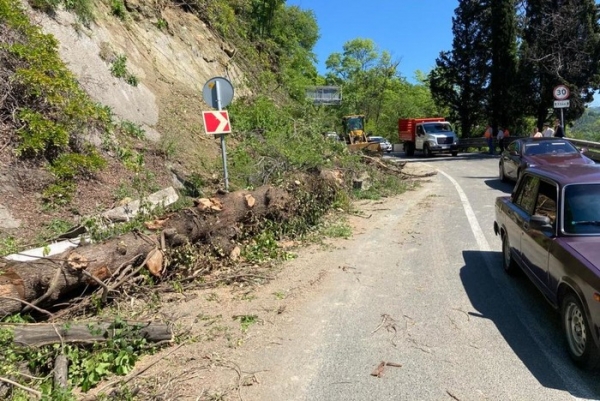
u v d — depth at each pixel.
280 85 25.69
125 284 5.66
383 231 9.26
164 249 6.13
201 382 4.04
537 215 5.18
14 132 7.65
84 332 4.35
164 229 6.27
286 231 8.69
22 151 7.58
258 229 8.06
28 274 4.79
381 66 70.19
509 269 6.45
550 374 3.99
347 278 6.61
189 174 10.77
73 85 8.70
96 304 5.26
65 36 10.64
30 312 4.89
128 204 7.83
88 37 11.47
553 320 5.05
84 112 8.66
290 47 33.84
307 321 5.23
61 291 5.06
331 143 14.78
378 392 3.82
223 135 9.49
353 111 63.69
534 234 5.25
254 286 6.34
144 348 4.58
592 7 30.06
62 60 9.45
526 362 4.20
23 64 8.17
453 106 39.38
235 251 7.24
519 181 6.51
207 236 6.91
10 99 7.83
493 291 5.94
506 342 4.59
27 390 3.67
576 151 13.66
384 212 11.12
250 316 5.35
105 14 13.37
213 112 9.29
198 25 19.31
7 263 4.81
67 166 7.84
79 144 8.61
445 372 4.09
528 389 3.78
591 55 30.17
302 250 8.06
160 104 13.03
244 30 25.45
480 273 6.62
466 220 9.87
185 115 13.55
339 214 10.69
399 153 37.50
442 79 39.38
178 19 17.97
